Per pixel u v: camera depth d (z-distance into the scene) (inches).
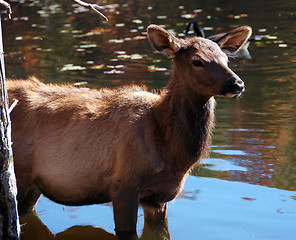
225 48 315.6
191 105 277.0
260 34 786.8
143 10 1021.8
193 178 356.8
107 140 279.9
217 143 411.2
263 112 476.1
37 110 295.3
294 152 390.0
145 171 274.4
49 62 669.9
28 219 314.0
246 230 287.7
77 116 290.0
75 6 1094.4
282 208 312.0
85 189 288.8
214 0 1095.6
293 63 630.5
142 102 285.4
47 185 294.8
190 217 306.7
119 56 690.2
